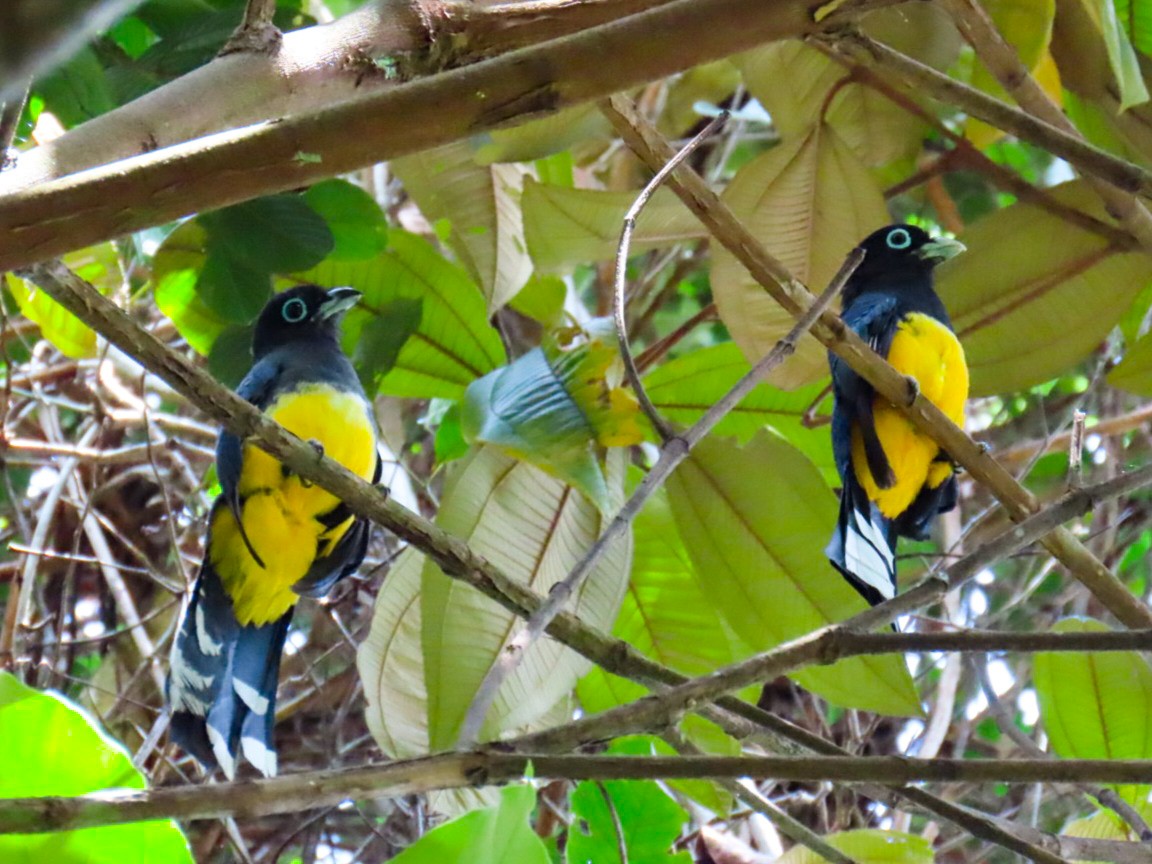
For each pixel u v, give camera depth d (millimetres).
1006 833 6184
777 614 8188
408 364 9344
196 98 5078
